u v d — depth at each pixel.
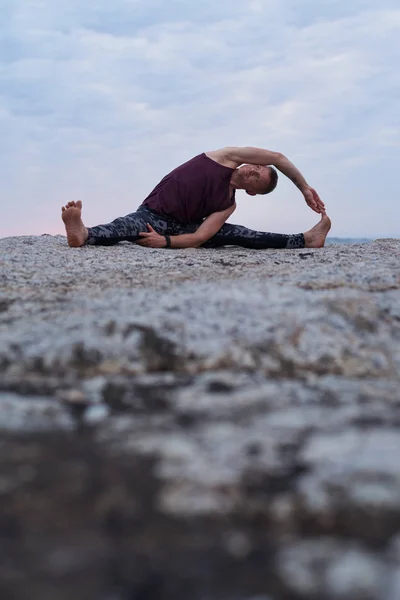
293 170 4.63
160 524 0.91
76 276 3.00
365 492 0.97
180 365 1.71
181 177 4.53
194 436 1.21
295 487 1.00
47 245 4.44
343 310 2.04
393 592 0.75
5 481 1.03
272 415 1.33
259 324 1.89
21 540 0.87
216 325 1.88
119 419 1.33
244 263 3.55
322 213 4.67
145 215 4.52
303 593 0.76
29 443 1.19
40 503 0.96
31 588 0.77
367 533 0.89
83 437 1.22
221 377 1.62
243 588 0.77
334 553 0.84
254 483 1.01
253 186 4.55
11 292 2.49
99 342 1.76
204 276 2.94
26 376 1.64
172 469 1.06
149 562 0.82
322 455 1.10
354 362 1.78
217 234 4.57
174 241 4.39
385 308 2.11
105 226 4.35
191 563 0.82
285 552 0.84
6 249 4.14
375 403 1.43
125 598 0.75
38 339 1.78
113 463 1.09
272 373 1.71
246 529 0.90
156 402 1.43
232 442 1.17
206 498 0.97
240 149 4.63
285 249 4.51
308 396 1.48
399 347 1.89
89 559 0.83
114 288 2.56
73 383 1.57
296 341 1.83
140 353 1.74
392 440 1.16
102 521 0.92
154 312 1.97
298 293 2.19
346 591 0.76
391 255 3.92
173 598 0.75
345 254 4.02
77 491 1.00
